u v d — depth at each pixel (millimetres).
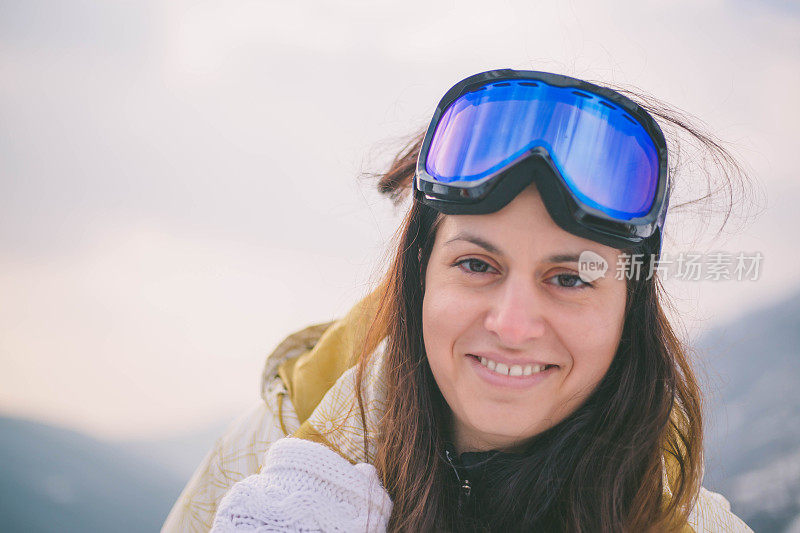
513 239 804
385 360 1034
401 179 1229
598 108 844
